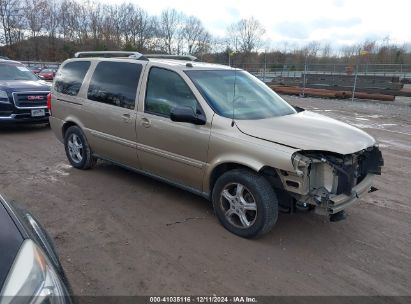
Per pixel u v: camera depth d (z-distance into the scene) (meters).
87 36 66.56
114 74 5.43
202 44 72.88
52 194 5.21
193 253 3.79
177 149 4.55
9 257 2.04
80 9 67.38
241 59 53.88
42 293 1.96
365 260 3.79
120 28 68.94
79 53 6.39
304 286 3.33
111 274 3.41
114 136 5.38
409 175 6.59
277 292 3.24
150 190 5.40
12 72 10.29
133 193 5.29
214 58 56.97
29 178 5.86
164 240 4.03
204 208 4.84
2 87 9.04
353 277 3.50
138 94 5.00
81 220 4.44
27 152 7.46
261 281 3.38
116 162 5.64
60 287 2.17
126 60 5.36
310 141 3.75
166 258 3.69
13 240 2.18
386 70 29.91
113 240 4.00
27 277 1.96
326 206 3.67
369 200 5.37
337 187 3.83
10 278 1.91
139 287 3.24
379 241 4.18
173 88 4.66
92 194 5.23
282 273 3.51
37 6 62.88
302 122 4.29
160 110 4.74
